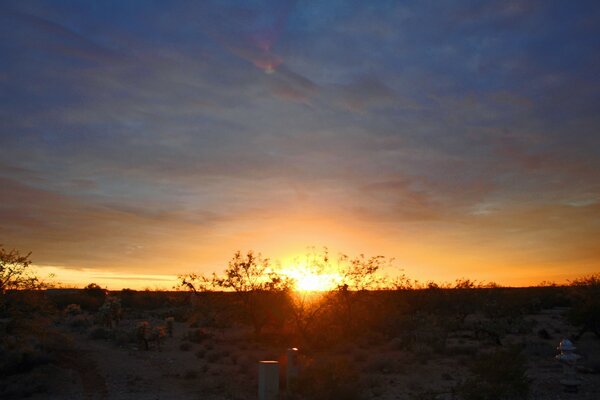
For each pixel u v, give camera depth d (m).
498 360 17.12
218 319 39.69
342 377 17.19
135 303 69.44
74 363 23.16
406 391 18.16
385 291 40.34
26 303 21.36
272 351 27.59
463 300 44.59
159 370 22.36
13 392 18.06
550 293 61.81
